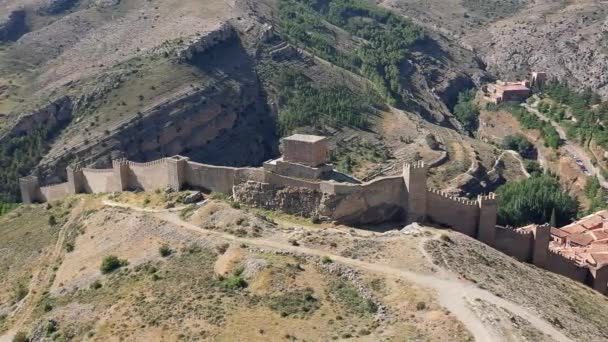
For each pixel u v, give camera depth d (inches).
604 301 4488.2
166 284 4136.3
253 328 3513.8
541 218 7150.6
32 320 4360.2
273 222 4756.4
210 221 4808.1
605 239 6117.1
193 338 3521.2
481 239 4963.1
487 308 3523.6
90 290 4389.8
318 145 4906.5
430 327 3334.2
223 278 4050.2
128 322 3836.1
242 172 5118.1
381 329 3373.5
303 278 3914.9
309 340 3346.5
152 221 4968.0
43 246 5442.9
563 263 5064.0
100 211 5433.1
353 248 4259.4
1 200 7568.9
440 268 3978.8
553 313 3757.4
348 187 4697.3
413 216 4808.1
